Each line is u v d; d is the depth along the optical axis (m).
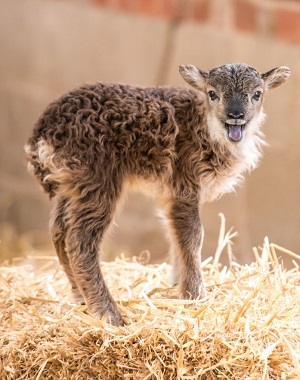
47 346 12.33
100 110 13.95
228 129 14.14
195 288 13.95
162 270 15.30
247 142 14.67
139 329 12.24
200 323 12.43
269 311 12.89
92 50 23.95
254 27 23.09
